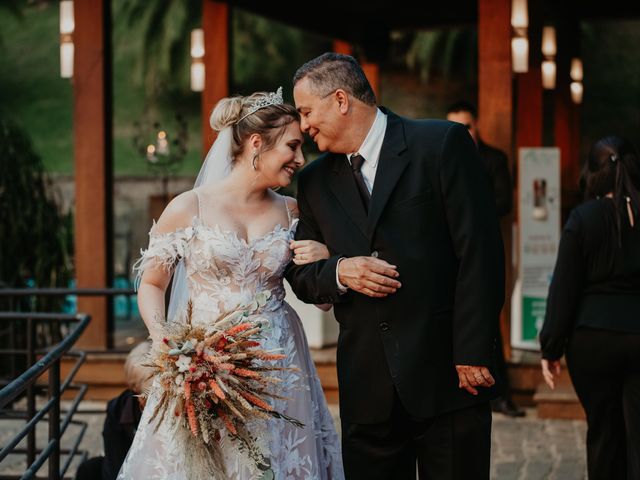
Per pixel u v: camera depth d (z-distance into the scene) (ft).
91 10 24.67
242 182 11.43
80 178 24.84
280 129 11.26
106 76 24.89
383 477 10.89
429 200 10.41
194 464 10.38
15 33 74.84
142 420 10.95
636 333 12.31
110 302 25.22
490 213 10.44
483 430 10.59
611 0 39.63
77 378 23.95
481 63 22.98
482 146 22.03
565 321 12.71
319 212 10.98
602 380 12.66
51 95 74.33
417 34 64.18
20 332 26.21
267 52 69.05
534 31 33.47
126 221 64.95
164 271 11.17
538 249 24.16
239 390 10.08
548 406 21.26
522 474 17.07
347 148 10.69
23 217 27.45
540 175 24.02
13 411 15.78
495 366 10.42
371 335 10.60
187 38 69.77
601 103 63.16
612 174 12.61
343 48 39.60
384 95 65.21
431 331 10.41
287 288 24.45
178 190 65.46
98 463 12.61
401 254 10.39
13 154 28.17
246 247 11.13
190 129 69.97
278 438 11.00
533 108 34.96
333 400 22.86
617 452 12.79
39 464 11.12
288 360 11.35
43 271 27.43
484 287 10.20
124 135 70.64
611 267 12.44
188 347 9.86
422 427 10.69
